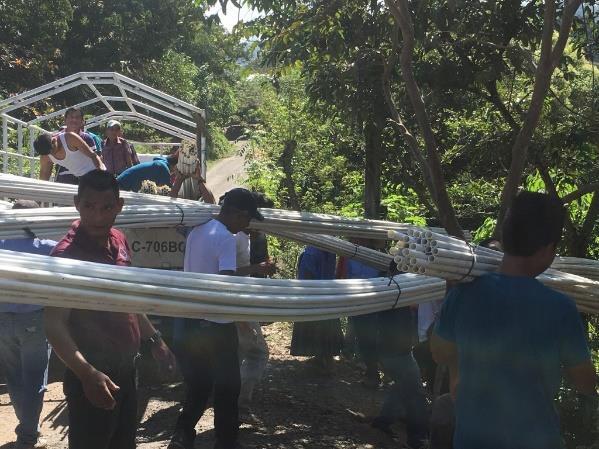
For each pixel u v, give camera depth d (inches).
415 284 163.3
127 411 144.7
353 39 279.3
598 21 291.7
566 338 106.4
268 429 217.8
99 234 140.4
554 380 108.2
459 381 111.4
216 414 189.9
